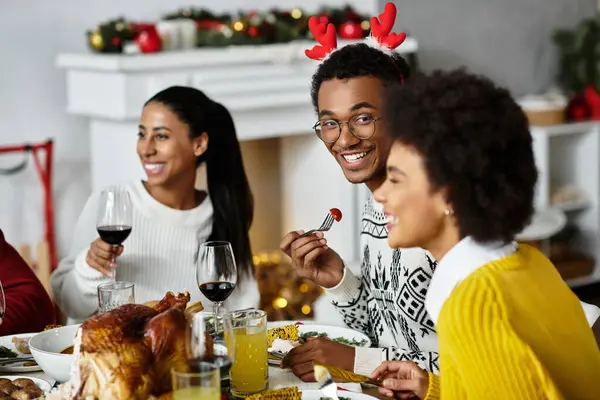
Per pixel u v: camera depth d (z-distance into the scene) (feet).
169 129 8.48
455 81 4.58
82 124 13.75
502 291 4.49
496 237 4.54
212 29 13.46
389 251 6.55
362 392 5.51
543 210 16.34
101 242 7.88
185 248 8.61
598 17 17.69
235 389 5.50
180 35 12.92
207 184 8.88
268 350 6.10
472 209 4.48
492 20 17.02
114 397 4.46
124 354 4.50
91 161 13.83
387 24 6.77
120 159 12.88
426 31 15.98
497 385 4.39
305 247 6.57
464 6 16.52
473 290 4.47
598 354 4.93
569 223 18.19
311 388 5.60
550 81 18.19
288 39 13.79
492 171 4.45
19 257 7.80
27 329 7.39
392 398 5.39
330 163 14.89
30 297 7.50
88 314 8.14
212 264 6.09
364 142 6.35
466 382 4.43
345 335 6.47
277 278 13.94
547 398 4.37
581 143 17.74
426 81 4.62
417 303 6.34
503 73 17.33
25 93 13.26
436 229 4.68
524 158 4.53
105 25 12.64
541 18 17.94
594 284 14.94
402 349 6.08
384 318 6.83
